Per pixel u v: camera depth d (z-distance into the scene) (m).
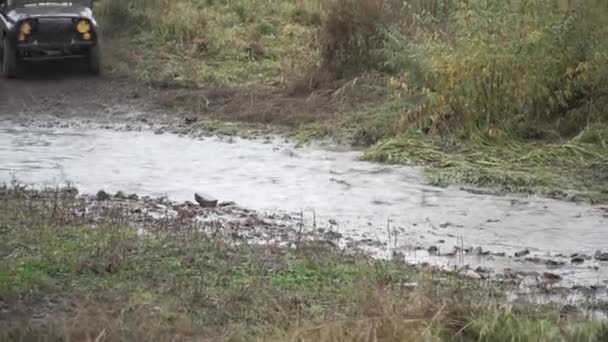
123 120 36.38
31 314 14.83
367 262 18.44
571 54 32.19
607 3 33.56
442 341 14.22
